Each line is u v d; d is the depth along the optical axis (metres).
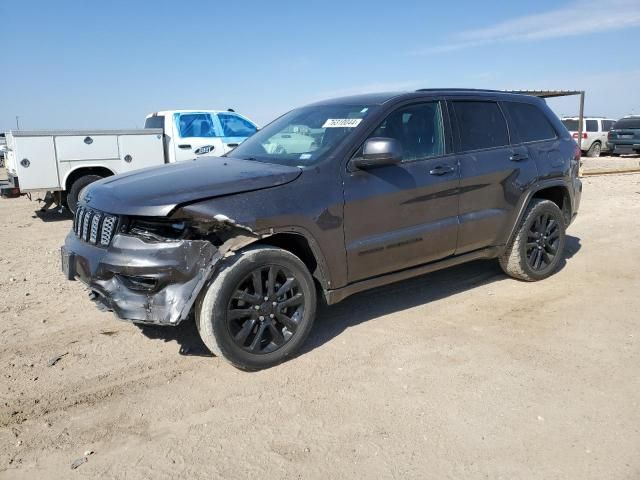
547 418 3.11
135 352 4.08
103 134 10.29
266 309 3.69
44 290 5.61
